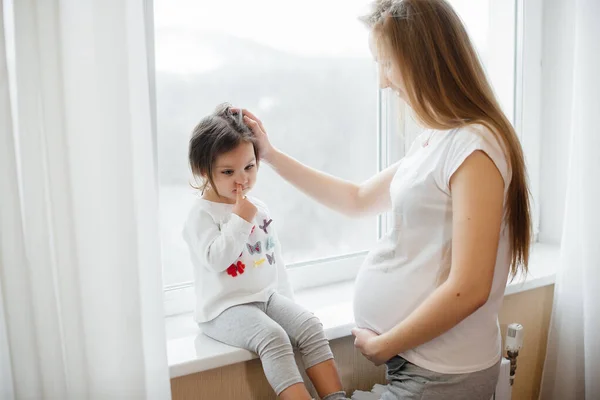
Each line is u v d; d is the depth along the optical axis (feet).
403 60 3.63
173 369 3.75
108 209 3.26
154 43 3.93
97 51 3.15
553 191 6.30
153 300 3.47
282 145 5.06
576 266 5.23
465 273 3.38
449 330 3.73
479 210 3.39
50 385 3.30
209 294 4.09
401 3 3.65
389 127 5.39
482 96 3.65
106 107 3.19
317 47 5.08
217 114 4.11
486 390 3.83
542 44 6.12
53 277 3.26
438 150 3.64
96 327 3.34
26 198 3.14
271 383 3.76
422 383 3.75
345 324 4.42
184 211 4.67
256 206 4.17
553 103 6.16
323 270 5.35
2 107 3.01
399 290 3.83
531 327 5.67
